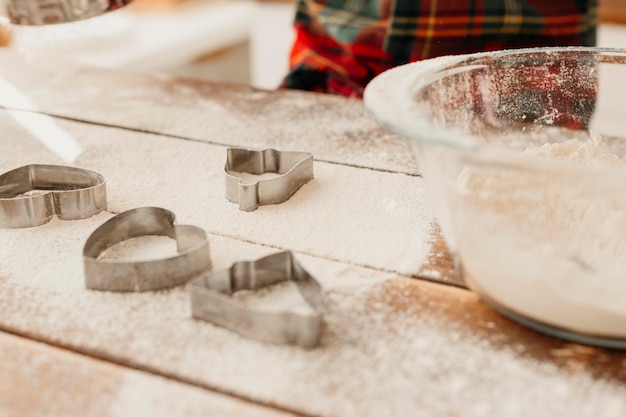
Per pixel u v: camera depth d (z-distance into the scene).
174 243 0.59
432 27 0.95
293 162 0.66
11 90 0.85
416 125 0.49
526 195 0.54
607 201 0.54
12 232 0.60
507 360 0.49
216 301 0.51
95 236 0.57
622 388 0.48
